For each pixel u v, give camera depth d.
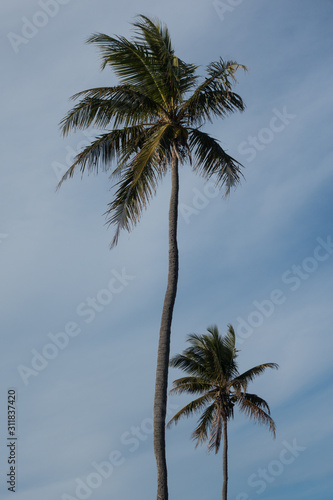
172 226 17.52
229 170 19.34
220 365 36.62
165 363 15.97
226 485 36.38
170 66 17.86
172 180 18.08
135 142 18.62
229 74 18.19
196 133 19.19
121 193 17.50
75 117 18.45
